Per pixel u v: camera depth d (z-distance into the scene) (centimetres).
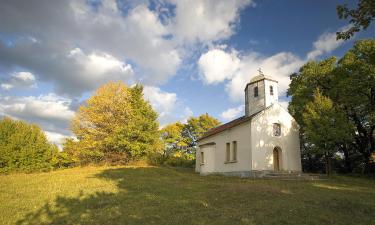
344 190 1622
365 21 1066
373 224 916
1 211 1144
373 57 1780
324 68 3153
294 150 2864
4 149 3631
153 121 4225
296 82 3403
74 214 1087
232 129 3089
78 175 2303
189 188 1648
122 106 3903
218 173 3123
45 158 4012
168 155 5588
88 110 3784
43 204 1260
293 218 962
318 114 2683
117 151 3834
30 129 4106
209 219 959
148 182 1922
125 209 1127
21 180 2053
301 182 2039
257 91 3216
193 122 6425
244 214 1012
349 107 3033
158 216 1009
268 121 2811
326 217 977
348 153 3450
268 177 2422
